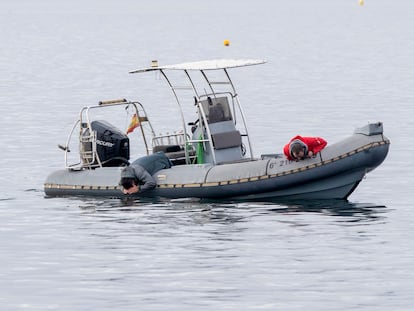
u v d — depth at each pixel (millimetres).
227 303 44062
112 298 45000
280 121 109938
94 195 67188
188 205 63469
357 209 62062
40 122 112750
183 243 54062
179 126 109000
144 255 51938
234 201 64438
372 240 54156
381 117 113812
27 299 45094
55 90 159000
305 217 59656
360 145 62844
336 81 168375
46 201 66562
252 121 110250
